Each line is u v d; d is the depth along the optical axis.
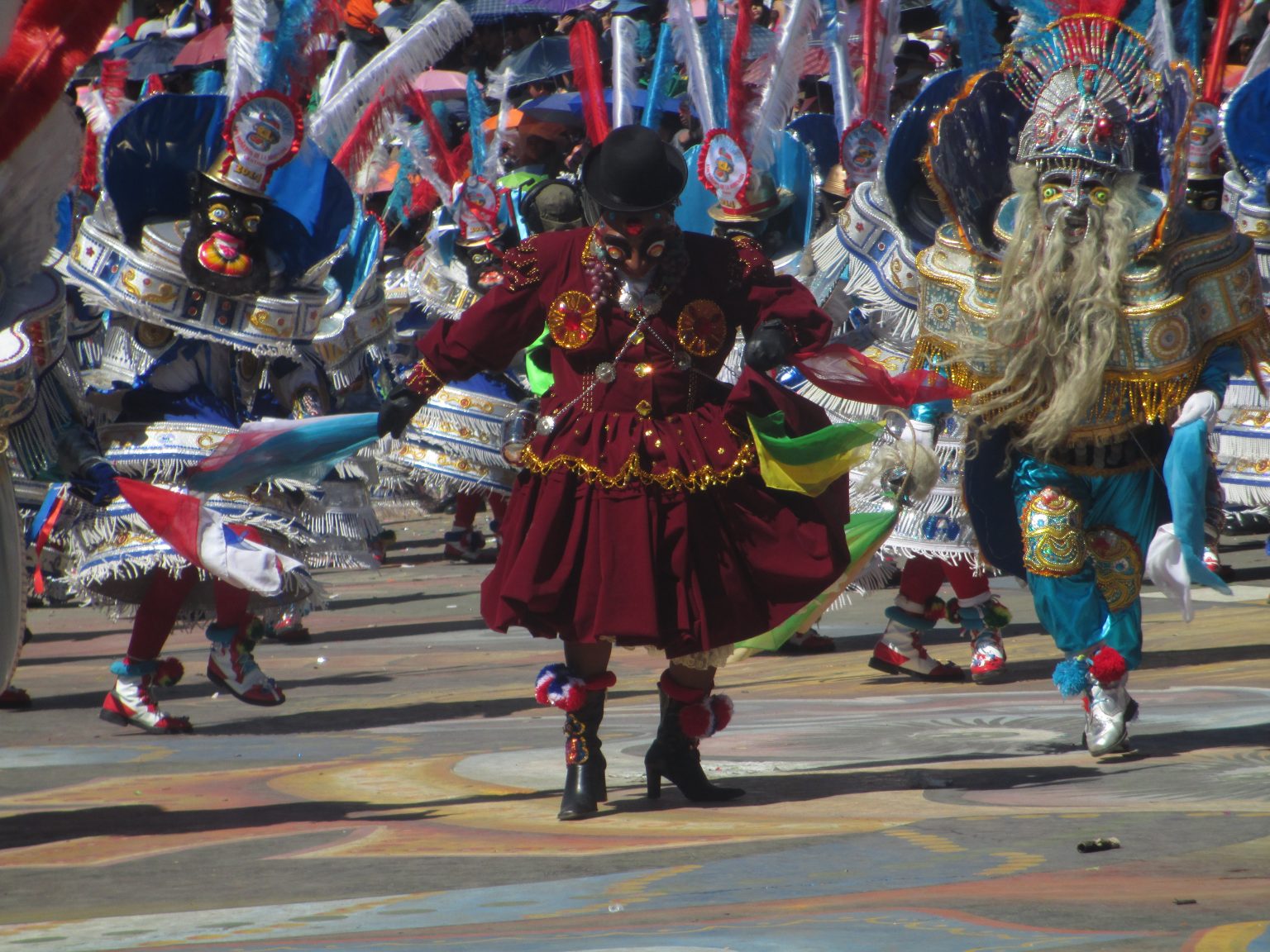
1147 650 27.16
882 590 41.47
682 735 16.20
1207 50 39.38
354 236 26.09
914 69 40.56
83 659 34.19
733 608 15.38
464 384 41.28
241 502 23.58
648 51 54.56
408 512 76.06
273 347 23.80
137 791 18.05
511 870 12.90
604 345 15.62
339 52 31.84
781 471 15.48
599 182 15.38
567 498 15.49
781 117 29.02
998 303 17.73
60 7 14.48
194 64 65.19
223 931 11.15
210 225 23.30
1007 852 12.73
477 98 42.09
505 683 27.56
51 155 14.84
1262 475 36.59
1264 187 31.27
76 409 16.58
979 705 22.52
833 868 12.44
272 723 24.14
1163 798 15.01
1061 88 17.73
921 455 17.45
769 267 16.05
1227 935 9.80
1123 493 18.14
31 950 10.84
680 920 10.84
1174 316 17.41
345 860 13.60
